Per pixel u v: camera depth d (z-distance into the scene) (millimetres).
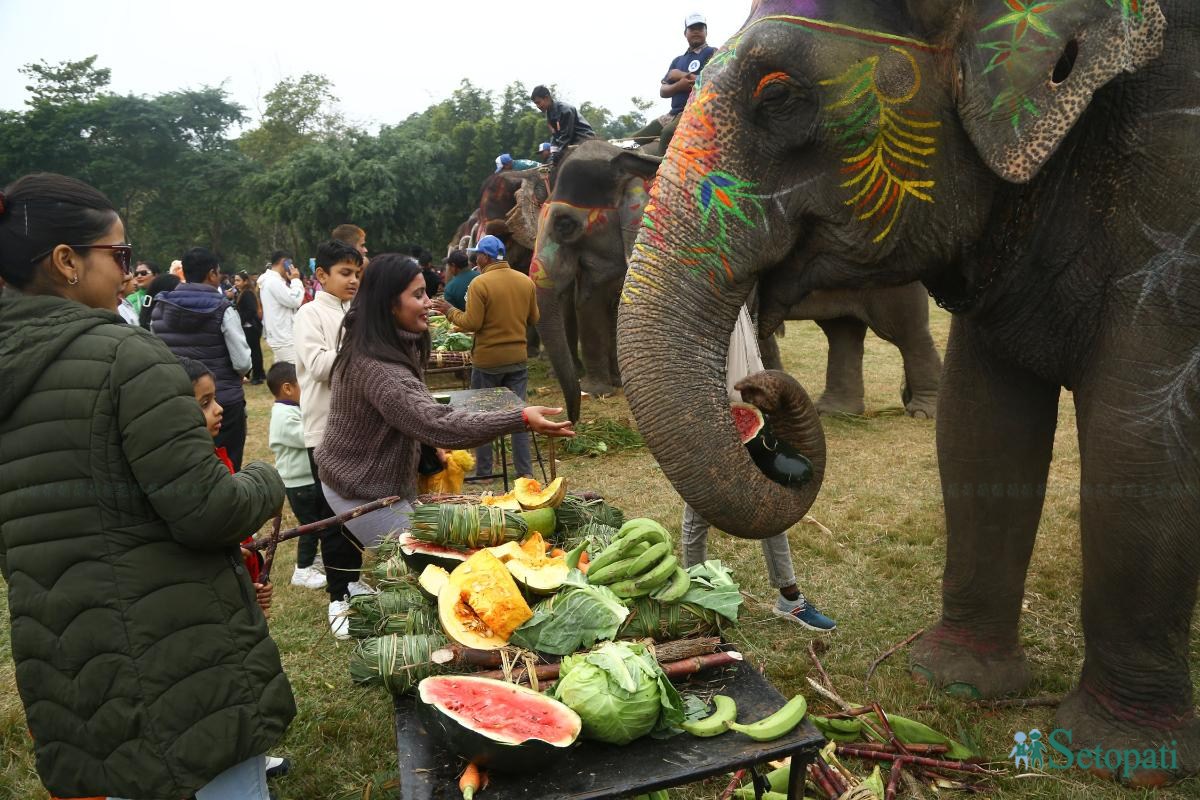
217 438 5574
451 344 9539
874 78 2293
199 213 49594
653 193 2504
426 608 2492
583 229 7902
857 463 6574
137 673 1821
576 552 2473
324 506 4637
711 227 2404
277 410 4590
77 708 1819
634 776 1760
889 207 2404
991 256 2627
